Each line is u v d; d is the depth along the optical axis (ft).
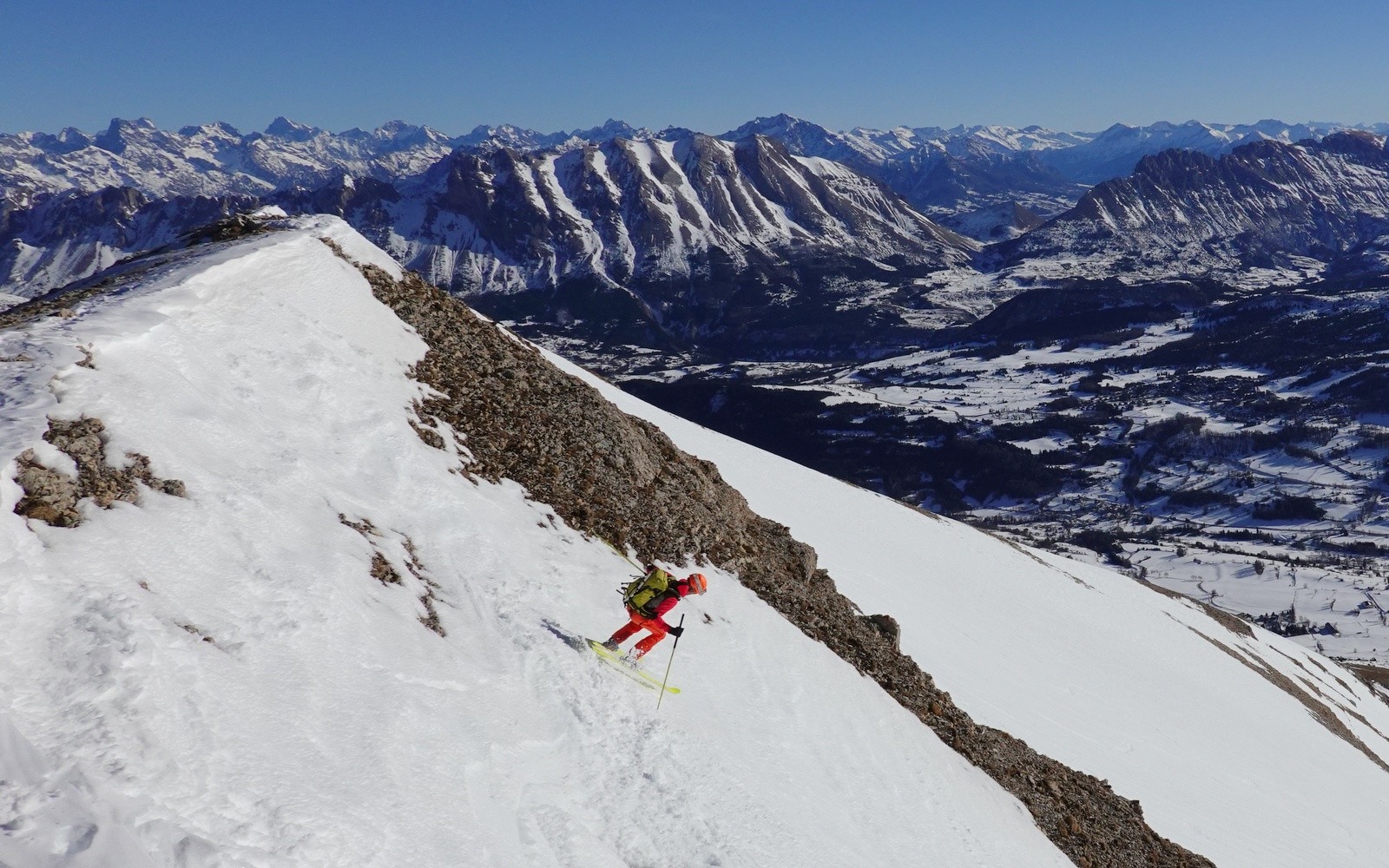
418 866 26.30
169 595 29.76
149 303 48.65
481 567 47.19
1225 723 184.34
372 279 73.36
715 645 58.95
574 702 40.37
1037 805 75.61
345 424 51.24
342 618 34.55
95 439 33.96
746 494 157.89
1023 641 160.35
